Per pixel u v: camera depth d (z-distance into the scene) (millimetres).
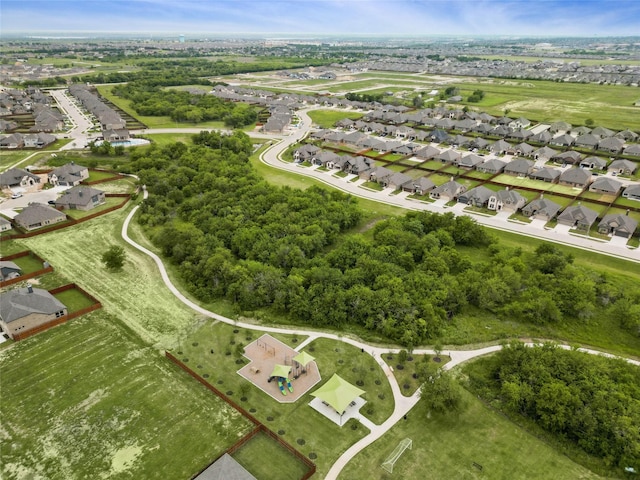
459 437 60375
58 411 62781
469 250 111375
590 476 55469
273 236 109062
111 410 63156
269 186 140375
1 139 185250
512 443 59688
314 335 80250
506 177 161625
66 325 81125
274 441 59312
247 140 195875
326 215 119500
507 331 82062
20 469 54344
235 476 50906
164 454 56781
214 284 92625
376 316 81938
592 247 111812
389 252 101562
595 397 62312
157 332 80000
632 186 141125
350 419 62875
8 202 133000
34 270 98750
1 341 76375
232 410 63969
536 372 67375
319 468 55344
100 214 127500
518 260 97312
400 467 55750
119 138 198125
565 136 199750
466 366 73062
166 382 68625
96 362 72250
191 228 111000
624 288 92875
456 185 143750
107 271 99125
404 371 72125
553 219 128000
